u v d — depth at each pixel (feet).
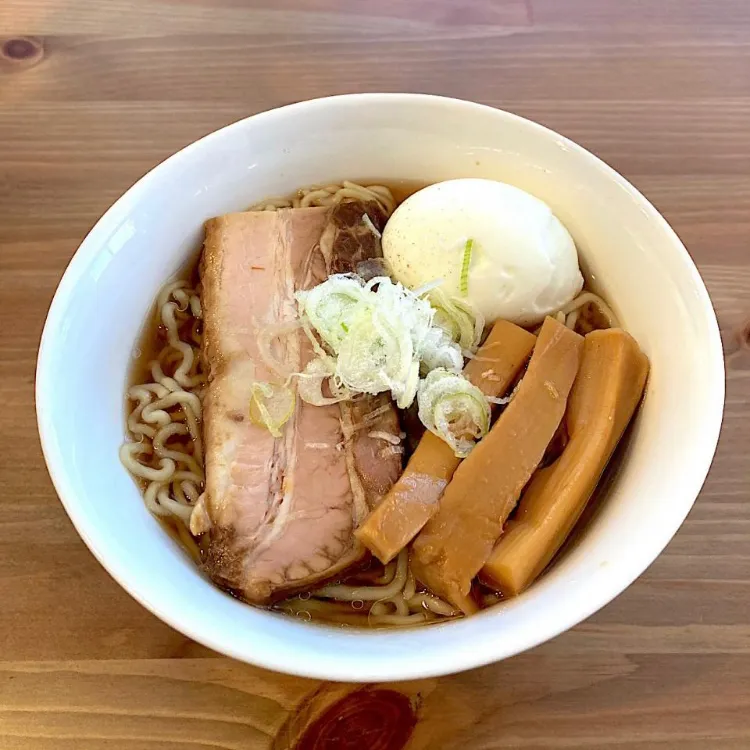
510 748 0.72
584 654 0.76
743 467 0.84
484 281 0.85
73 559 0.79
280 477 0.81
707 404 0.71
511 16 1.13
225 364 0.85
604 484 0.80
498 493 0.76
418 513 0.75
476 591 0.76
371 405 0.83
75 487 0.69
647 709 0.74
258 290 0.88
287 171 0.92
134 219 0.82
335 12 1.12
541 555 0.74
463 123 0.88
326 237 0.90
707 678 0.75
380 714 0.73
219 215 0.90
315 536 0.78
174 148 1.02
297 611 0.78
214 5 1.12
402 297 0.83
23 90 1.05
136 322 0.85
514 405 0.79
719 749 0.73
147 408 0.85
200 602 0.68
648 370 0.81
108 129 1.03
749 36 1.12
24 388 0.87
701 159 1.02
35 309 0.91
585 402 0.80
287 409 0.83
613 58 1.09
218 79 1.07
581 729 0.73
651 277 0.82
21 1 1.11
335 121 0.89
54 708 0.73
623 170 1.01
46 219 0.97
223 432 0.82
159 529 0.79
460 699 0.73
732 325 0.92
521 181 0.90
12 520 0.81
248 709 0.73
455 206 0.86
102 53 1.08
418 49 1.10
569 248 0.88
